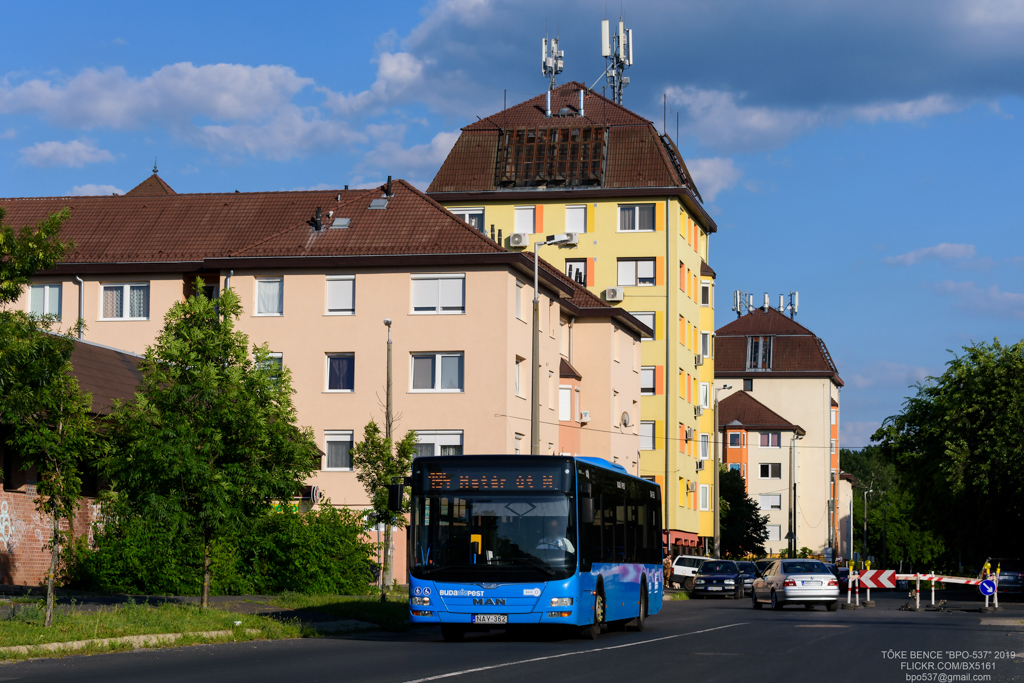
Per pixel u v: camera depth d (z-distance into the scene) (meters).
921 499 54.25
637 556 25.72
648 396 70.00
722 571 51.00
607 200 70.38
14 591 26.22
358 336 46.28
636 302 69.88
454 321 45.66
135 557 29.91
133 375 36.59
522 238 66.00
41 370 17.39
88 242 50.56
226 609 24.45
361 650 18.67
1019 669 15.90
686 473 73.56
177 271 48.81
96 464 19.05
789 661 16.92
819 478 118.62
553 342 52.31
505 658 17.12
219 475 21.55
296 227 47.88
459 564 20.48
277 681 13.56
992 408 50.09
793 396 120.12
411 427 45.56
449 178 72.19
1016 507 49.44
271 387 22.55
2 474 28.94
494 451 44.94
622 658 17.25
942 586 80.88
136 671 14.62
